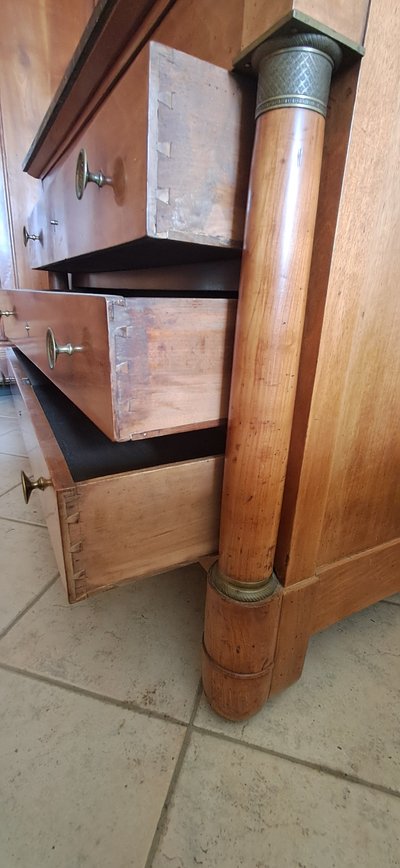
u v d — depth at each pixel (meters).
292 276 0.37
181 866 0.42
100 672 0.63
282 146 0.34
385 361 0.51
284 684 0.59
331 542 0.58
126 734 0.54
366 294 0.45
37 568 0.86
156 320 0.36
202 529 0.50
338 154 0.37
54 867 0.42
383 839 0.45
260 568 0.49
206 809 0.47
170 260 0.65
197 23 0.39
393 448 0.59
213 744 0.54
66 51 1.47
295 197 0.35
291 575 0.52
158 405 0.39
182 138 0.33
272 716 0.58
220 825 0.46
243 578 0.50
